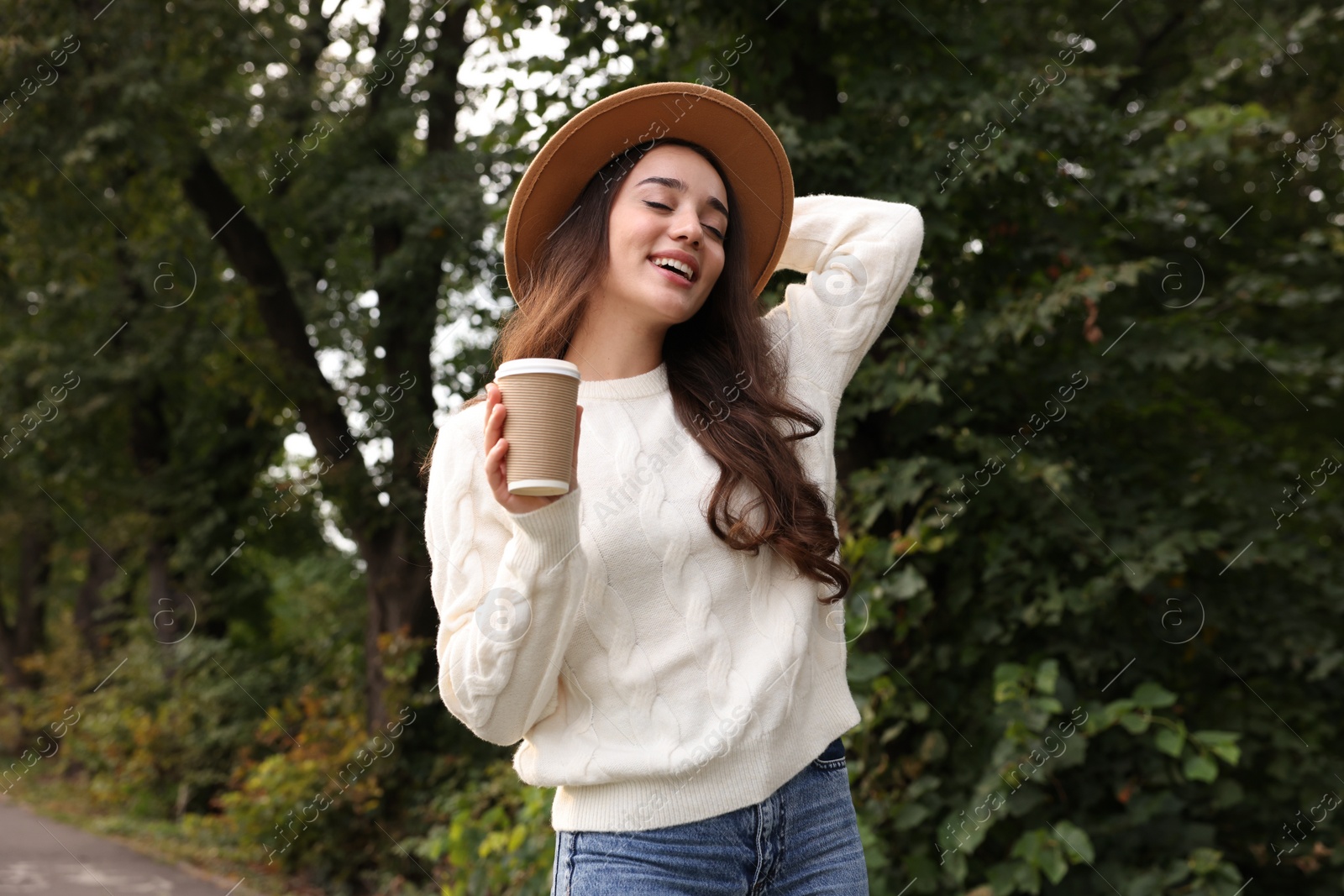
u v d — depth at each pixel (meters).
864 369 4.46
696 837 1.46
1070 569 4.48
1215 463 4.98
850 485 4.40
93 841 8.45
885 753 4.21
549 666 1.42
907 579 4.11
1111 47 6.88
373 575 7.73
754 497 1.57
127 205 8.30
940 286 4.77
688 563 1.51
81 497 11.45
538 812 4.12
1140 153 5.11
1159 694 4.01
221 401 10.69
